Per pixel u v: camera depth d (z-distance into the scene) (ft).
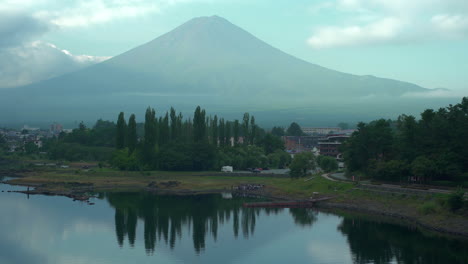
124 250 334.03
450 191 425.28
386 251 322.75
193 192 645.10
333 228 396.57
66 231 391.45
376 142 552.41
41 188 648.79
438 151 470.80
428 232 369.71
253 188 646.33
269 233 384.27
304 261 305.32
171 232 389.39
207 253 326.24
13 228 400.47
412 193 444.14
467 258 301.43
